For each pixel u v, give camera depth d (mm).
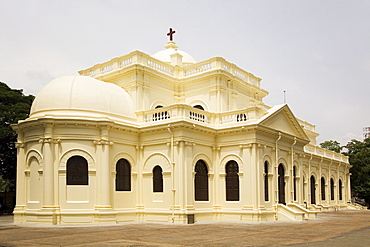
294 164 30766
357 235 17422
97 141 23859
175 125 24203
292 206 28406
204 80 31125
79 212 22984
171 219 24016
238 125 25984
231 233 18312
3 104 38969
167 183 24734
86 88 25297
